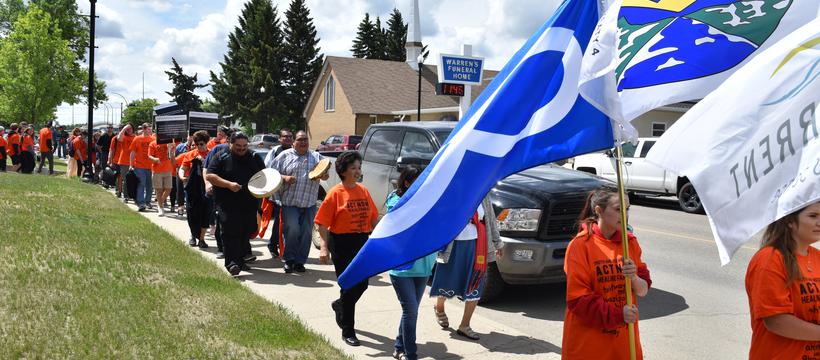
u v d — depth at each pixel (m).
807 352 2.98
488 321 6.57
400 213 3.67
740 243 2.94
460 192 3.57
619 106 3.15
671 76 3.78
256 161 8.47
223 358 4.77
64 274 6.64
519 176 7.70
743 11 3.72
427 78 51.56
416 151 8.95
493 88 3.64
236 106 69.88
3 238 8.17
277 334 5.52
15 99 43.16
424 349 5.68
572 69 3.51
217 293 6.76
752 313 3.09
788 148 2.86
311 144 55.16
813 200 2.74
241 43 75.62
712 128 3.07
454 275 5.93
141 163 14.75
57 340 4.75
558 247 7.10
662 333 6.40
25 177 18.88
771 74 2.97
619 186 3.31
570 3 3.57
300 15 70.44
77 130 23.42
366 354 5.46
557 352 5.65
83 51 65.94
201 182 10.29
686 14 3.78
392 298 7.34
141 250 8.57
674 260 9.95
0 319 5.02
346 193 6.18
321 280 8.27
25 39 43.97
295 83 69.62
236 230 8.36
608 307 3.26
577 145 3.43
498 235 6.18
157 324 5.39
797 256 3.00
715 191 3.02
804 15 3.68
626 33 3.79
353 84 49.50
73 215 11.12
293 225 8.62
